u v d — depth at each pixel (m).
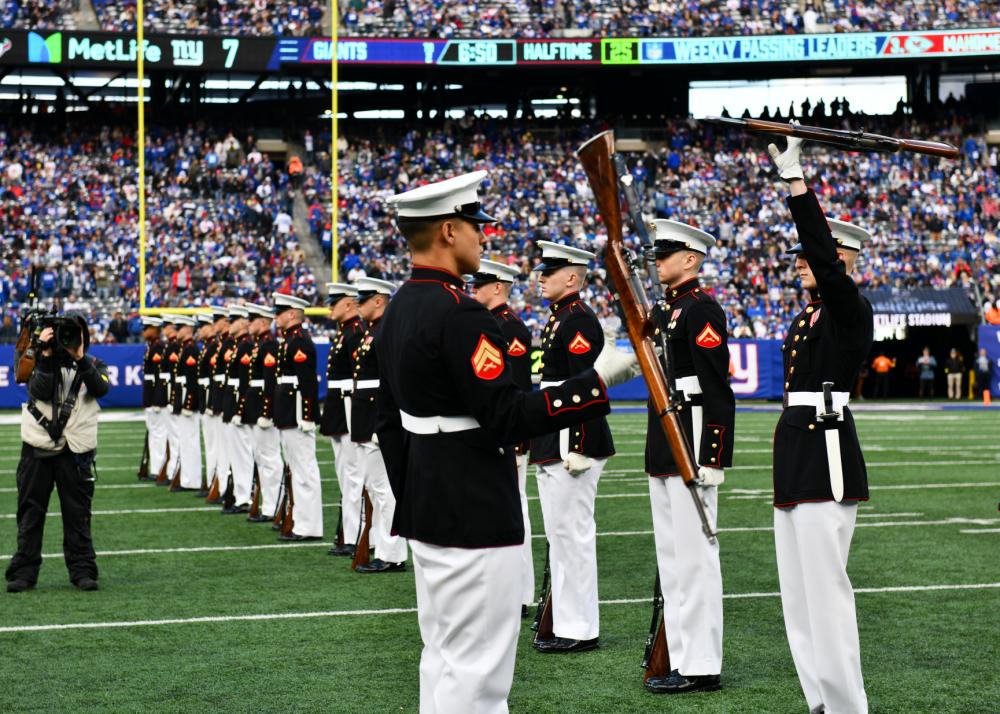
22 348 8.02
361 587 8.09
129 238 31.53
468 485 3.50
